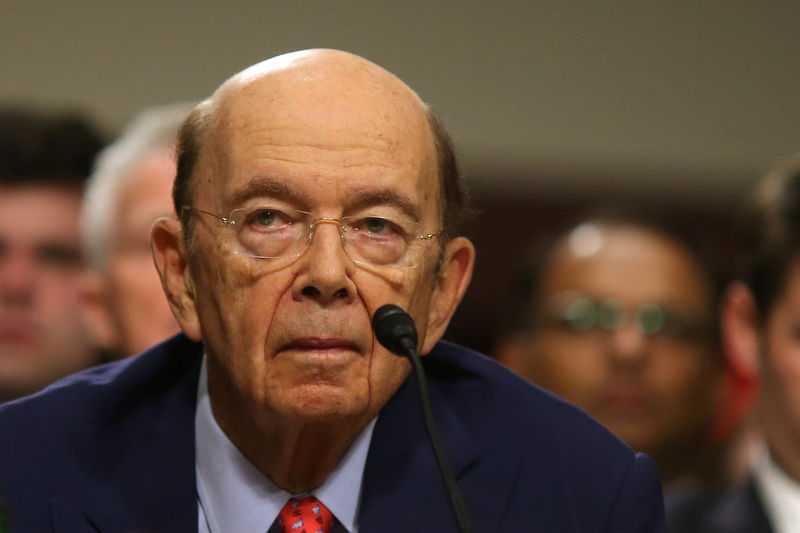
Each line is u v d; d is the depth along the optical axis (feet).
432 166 19.92
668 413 36.09
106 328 31.86
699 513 29.40
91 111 45.93
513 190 51.44
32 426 20.90
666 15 52.03
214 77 46.73
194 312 20.43
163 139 32.09
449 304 21.24
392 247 19.19
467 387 22.62
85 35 46.29
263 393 18.83
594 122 51.42
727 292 33.60
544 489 21.29
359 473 21.07
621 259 36.58
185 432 21.29
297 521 20.70
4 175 33.96
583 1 51.44
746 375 31.04
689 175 51.98
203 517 21.11
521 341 37.81
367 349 18.86
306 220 18.85
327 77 19.33
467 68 50.06
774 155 52.13
